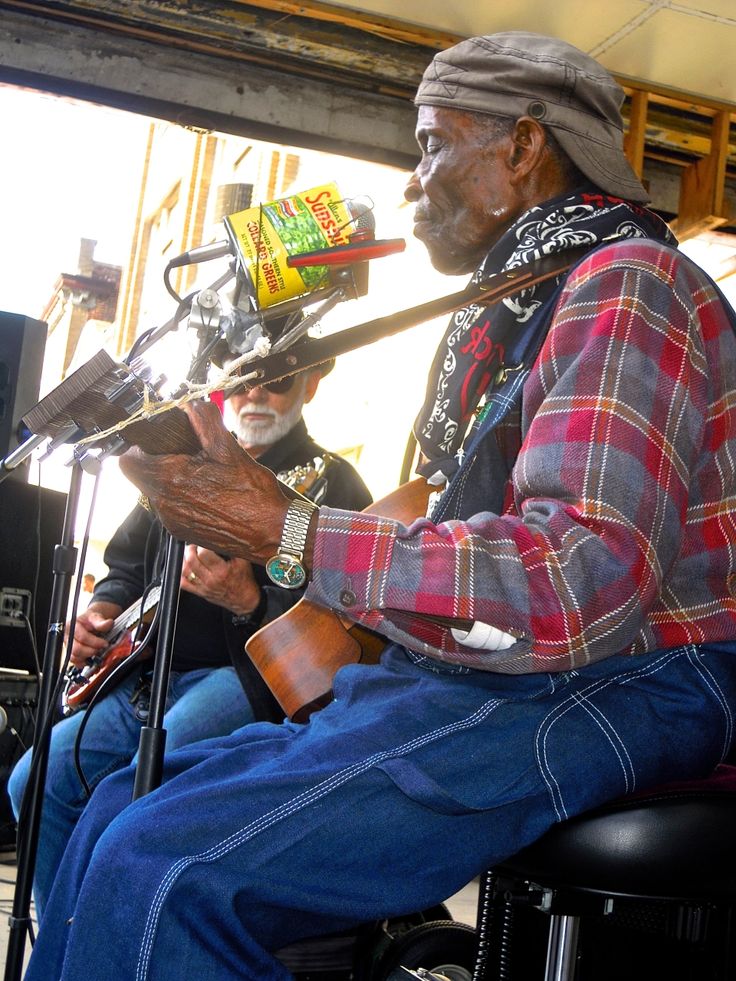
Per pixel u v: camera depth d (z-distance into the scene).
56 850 2.20
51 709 1.62
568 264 1.43
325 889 1.19
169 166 15.77
